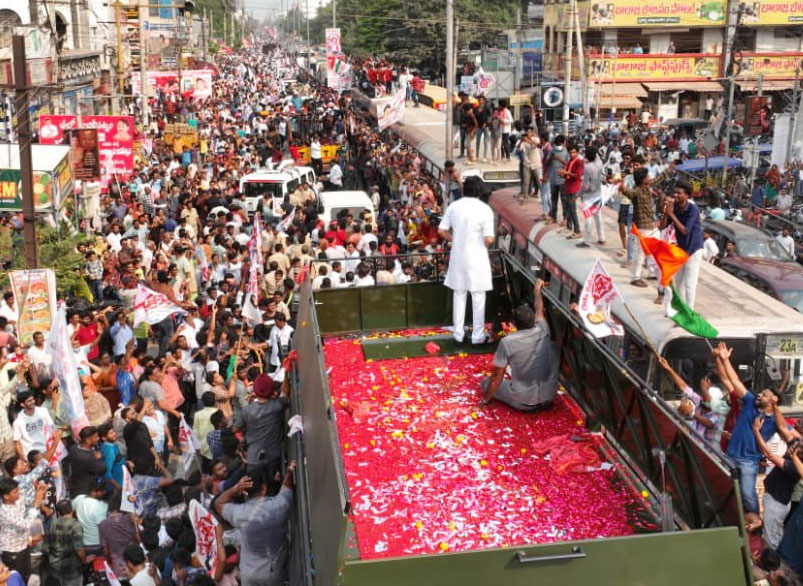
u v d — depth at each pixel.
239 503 8.06
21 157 16.03
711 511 5.15
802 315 11.50
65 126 22.83
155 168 31.66
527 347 7.18
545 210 17.03
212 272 20.19
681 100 50.91
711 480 5.11
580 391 7.27
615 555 4.42
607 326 7.11
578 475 6.27
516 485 6.09
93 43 44.41
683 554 4.49
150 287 16.92
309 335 7.49
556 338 7.69
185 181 30.23
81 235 20.47
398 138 34.22
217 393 12.50
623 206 14.02
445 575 4.27
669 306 10.93
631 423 6.30
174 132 40.38
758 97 29.03
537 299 7.41
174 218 26.78
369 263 17.33
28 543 9.32
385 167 32.78
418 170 29.03
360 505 5.82
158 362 12.91
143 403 12.09
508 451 6.58
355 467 6.31
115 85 47.81
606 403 6.68
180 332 14.81
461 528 5.54
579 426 7.03
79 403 11.09
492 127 23.80
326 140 46.25
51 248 18.62
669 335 10.81
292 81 108.44
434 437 6.77
